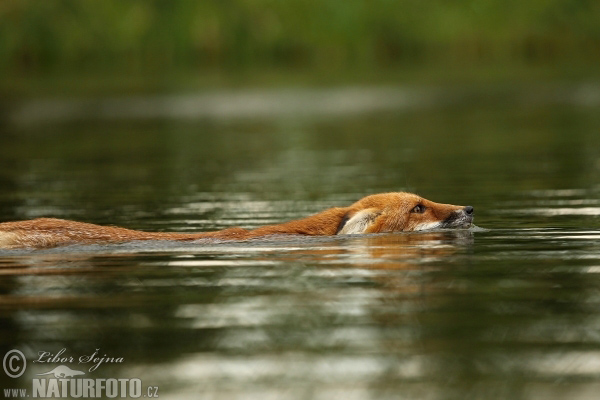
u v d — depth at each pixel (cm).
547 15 17175
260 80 13962
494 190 5291
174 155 7494
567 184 5431
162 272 3186
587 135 8094
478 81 13538
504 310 2670
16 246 3584
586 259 3291
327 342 2430
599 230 3900
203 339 2461
